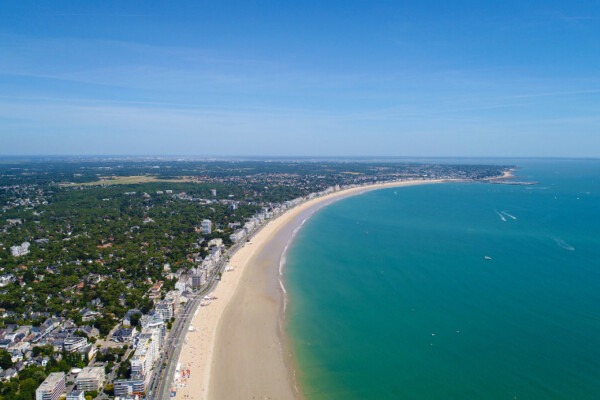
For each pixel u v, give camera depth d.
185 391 172.75
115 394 170.50
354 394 170.25
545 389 168.62
